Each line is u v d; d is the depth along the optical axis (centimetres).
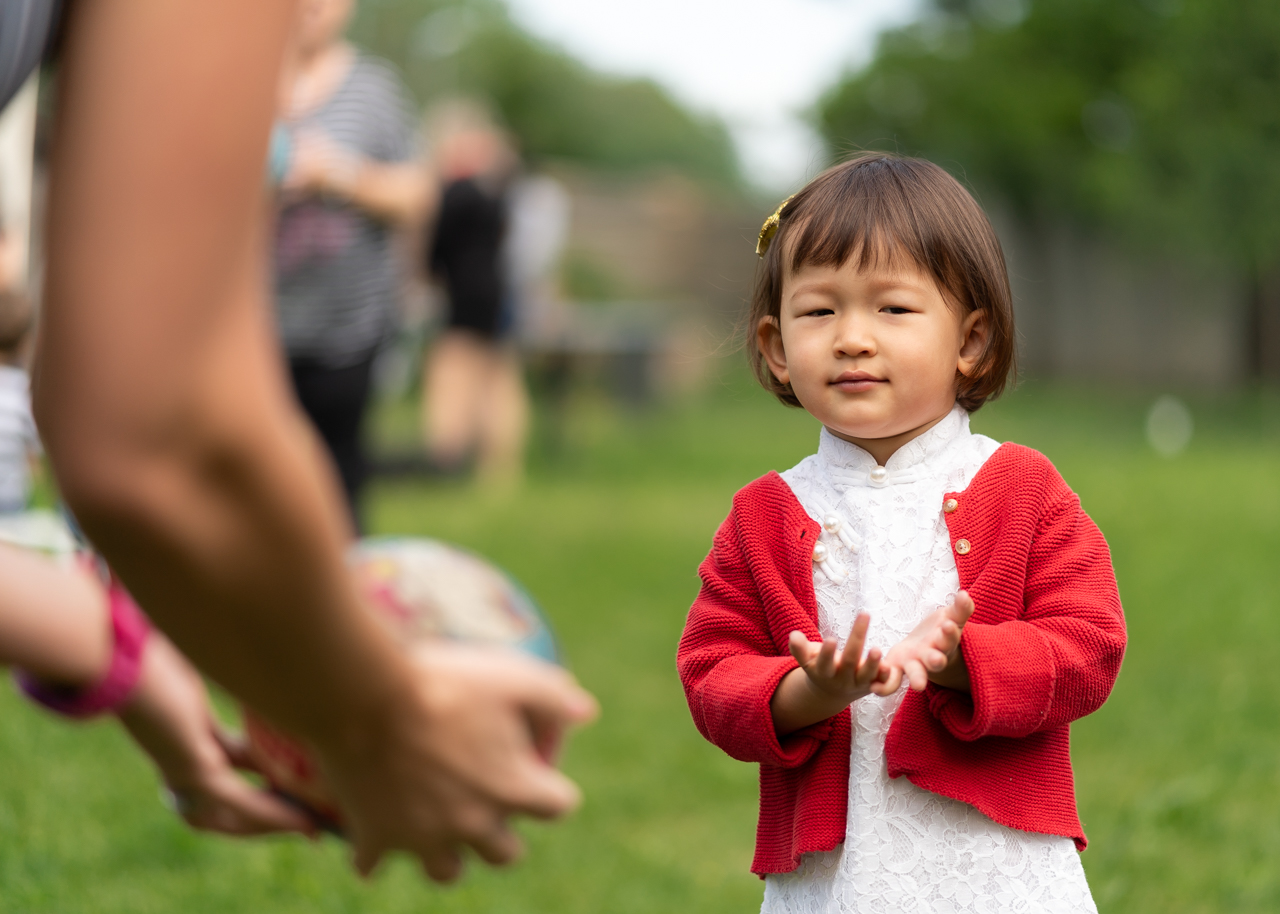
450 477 938
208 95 62
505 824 93
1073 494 177
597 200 2238
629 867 308
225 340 64
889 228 172
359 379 429
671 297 2214
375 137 418
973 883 165
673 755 384
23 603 129
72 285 62
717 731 173
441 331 931
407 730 85
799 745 170
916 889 165
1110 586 171
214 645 74
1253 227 1270
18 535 183
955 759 165
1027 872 165
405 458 941
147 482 64
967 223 175
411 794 88
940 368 174
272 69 63
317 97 414
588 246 2233
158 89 61
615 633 528
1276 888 280
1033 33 1720
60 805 327
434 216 909
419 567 127
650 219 2231
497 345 934
